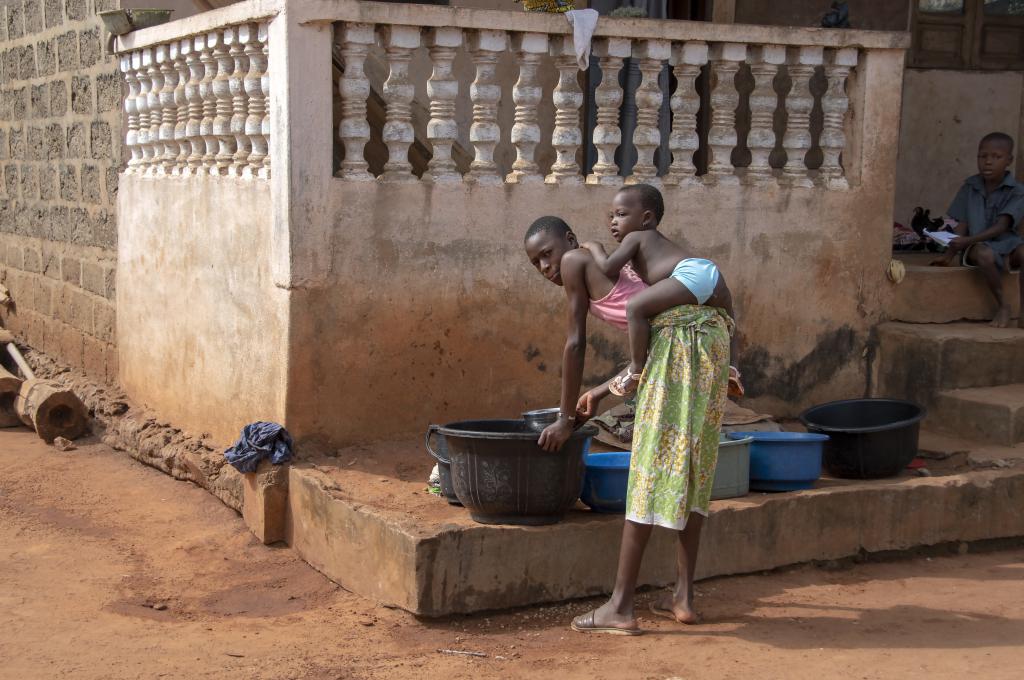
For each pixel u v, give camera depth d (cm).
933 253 855
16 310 1104
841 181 709
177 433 740
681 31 647
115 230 852
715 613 514
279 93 585
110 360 877
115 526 649
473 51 620
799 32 672
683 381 468
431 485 561
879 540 592
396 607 509
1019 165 992
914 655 463
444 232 622
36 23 995
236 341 659
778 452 574
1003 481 616
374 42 597
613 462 561
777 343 702
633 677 442
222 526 640
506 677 445
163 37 719
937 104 968
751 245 687
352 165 603
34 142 1021
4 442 834
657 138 660
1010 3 980
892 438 597
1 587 550
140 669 455
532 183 639
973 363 698
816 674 443
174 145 753
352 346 609
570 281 483
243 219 641
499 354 645
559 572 519
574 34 623
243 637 493
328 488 562
